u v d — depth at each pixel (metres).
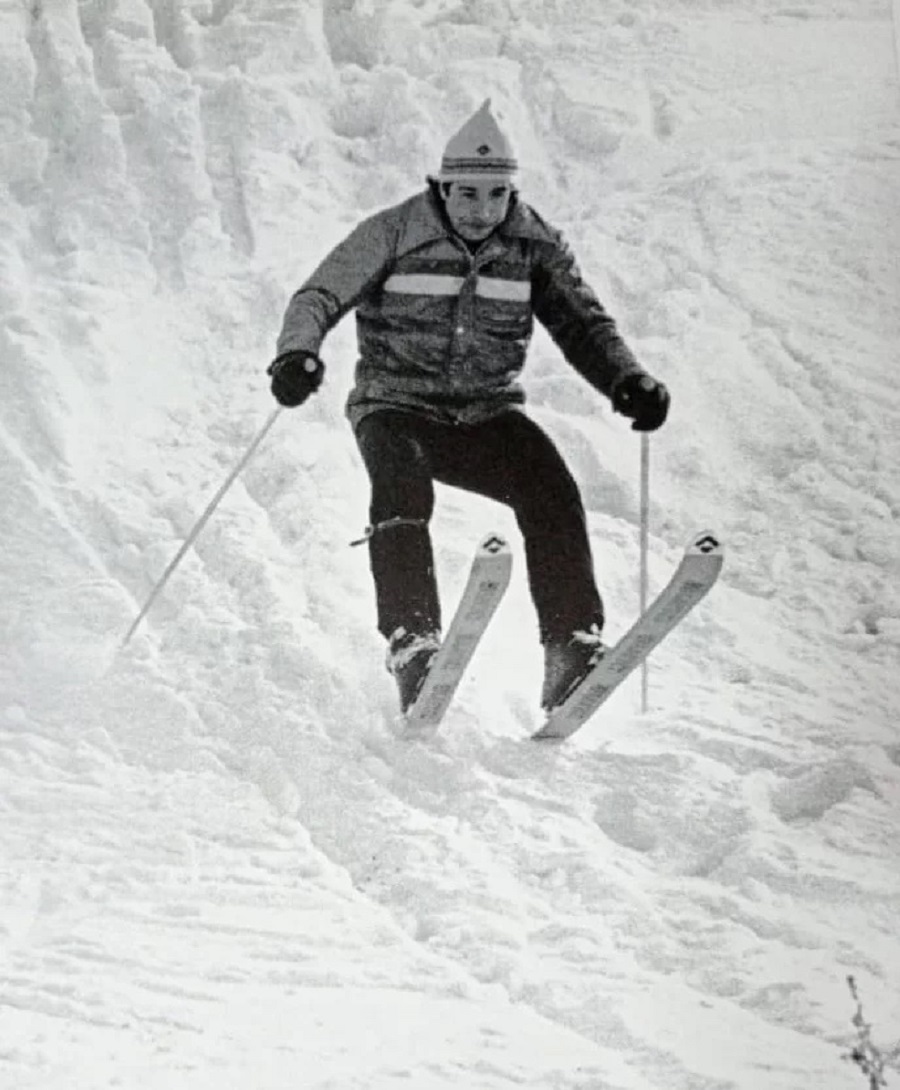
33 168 8.10
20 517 6.28
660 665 5.80
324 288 5.43
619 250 7.71
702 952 4.48
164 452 6.69
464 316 5.46
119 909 4.67
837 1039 4.17
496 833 4.92
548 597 5.34
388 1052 4.11
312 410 6.85
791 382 6.99
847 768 5.18
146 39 8.78
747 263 7.58
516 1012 4.29
